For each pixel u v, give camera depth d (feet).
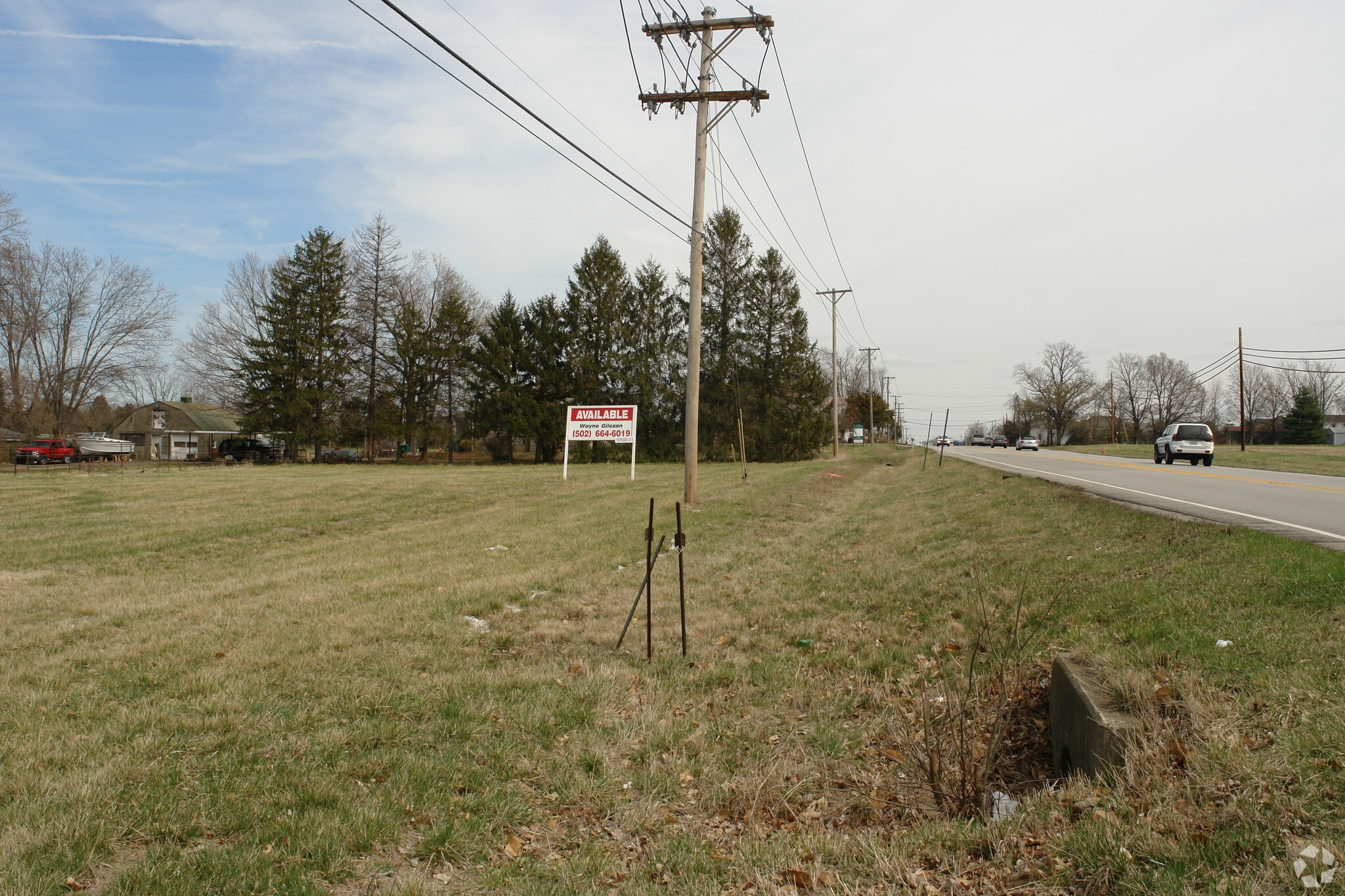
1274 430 333.21
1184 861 10.27
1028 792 15.05
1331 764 11.43
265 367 170.60
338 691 19.90
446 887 12.10
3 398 182.39
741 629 27.45
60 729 16.89
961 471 95.71
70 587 32.12
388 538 46.83
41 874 11.53
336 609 28.60
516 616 28.58
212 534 46.03
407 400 180.96
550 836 13.93
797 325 175.01
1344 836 9.90
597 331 171.01
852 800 15.01
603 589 32.99
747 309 174.81
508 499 68.23
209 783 14.66
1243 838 10.43
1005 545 36.58
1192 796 11.78
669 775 16.20
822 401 180.75
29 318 177.37
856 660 22.76
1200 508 43.24
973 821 13.17
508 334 170.09
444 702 19.39
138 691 19.66
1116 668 16.46
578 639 26.00
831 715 19.11
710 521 52.21
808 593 31.91
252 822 13.41
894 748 16.96
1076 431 388.57
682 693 21.15
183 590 31.89
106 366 190.39
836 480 93.76
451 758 16.40
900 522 51.34
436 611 28.30
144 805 13.67
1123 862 10.55
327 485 77.77
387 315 184.55
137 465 148.36
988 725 17.69
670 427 178.50
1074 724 15.44
